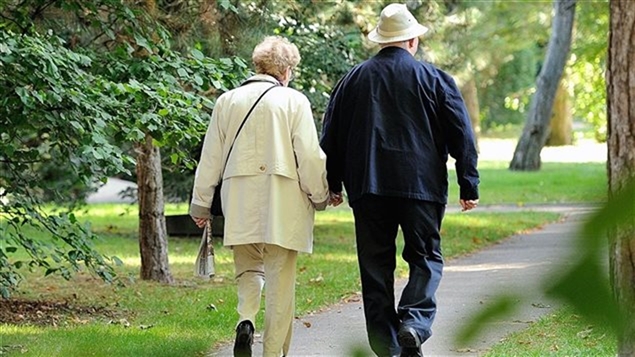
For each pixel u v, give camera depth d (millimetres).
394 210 9008
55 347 10500
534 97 50562
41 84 11562
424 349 9984
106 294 15664
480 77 68500
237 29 15758
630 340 1335
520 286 1403
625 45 6355
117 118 12234
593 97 57812
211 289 16312
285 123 8891
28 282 17031
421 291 8867
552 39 49562
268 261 9039
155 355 9797
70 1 13016
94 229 28391
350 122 9062
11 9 13258
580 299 1281
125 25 13219
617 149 6391
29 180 13352
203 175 9148
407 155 8805
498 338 1494
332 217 31891
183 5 14781
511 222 28219
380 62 9039
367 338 1710
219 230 25484
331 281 16766
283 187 8852
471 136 8891
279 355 9141
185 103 12430
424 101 8875
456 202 36656
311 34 19141
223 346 11320
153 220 17344
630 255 1343
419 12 22766
